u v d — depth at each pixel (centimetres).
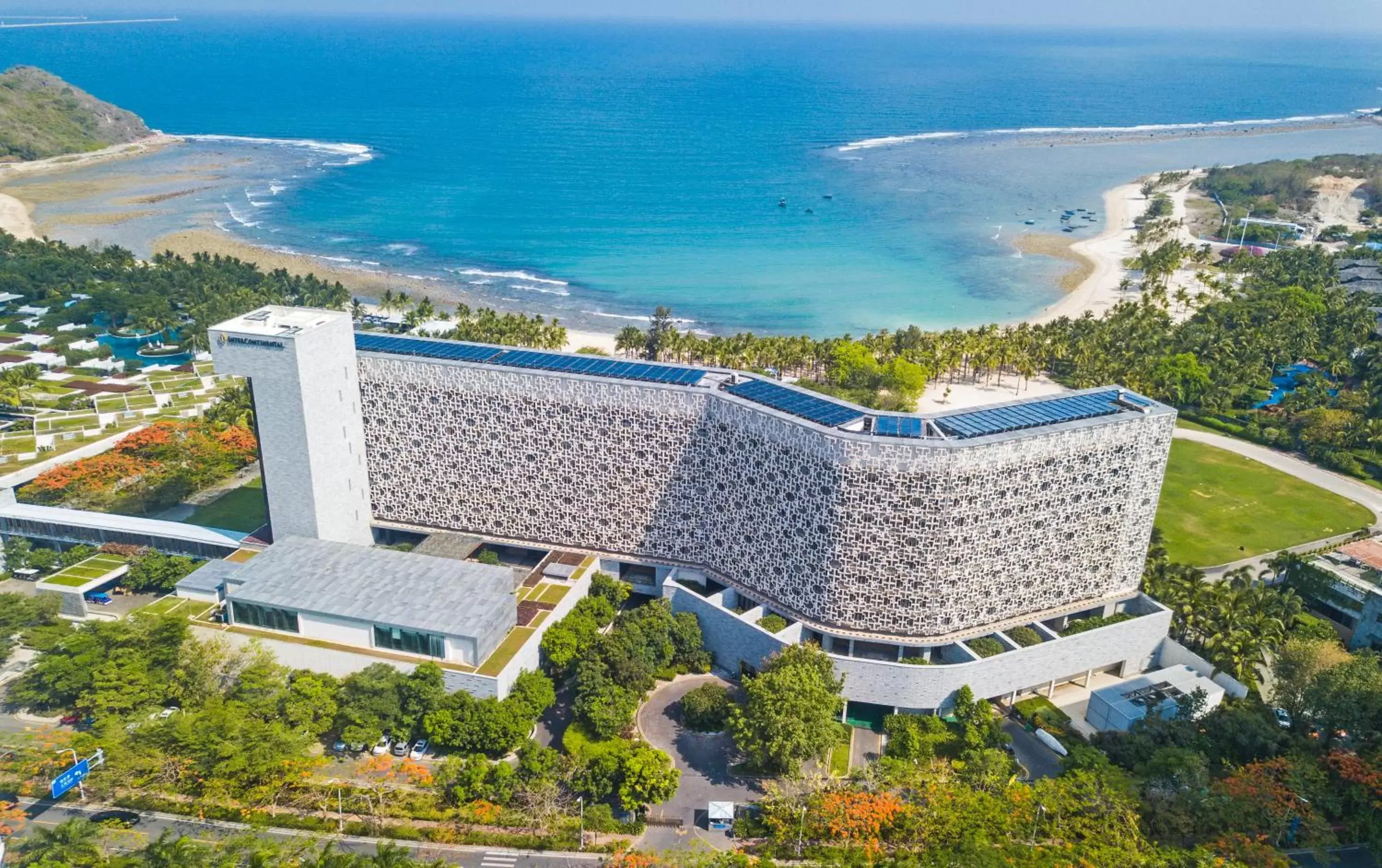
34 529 16962
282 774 11431
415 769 11631
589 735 12469
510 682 13012
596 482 15538
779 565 14125
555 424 15312
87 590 15338
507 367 15362
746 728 12031
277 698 12450
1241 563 17675
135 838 10812
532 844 10931
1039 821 10831
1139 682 13412
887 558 13050
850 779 11856
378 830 11100
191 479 19412
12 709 13050
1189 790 11050
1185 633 14850
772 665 12750
